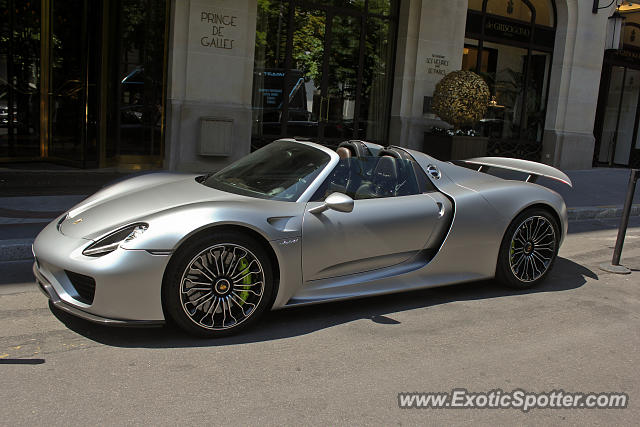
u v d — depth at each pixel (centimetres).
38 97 949
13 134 937
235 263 341
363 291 396
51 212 626
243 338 348
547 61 1381
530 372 326
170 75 910
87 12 888
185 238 323
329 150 414
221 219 332
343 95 1130
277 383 294
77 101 911
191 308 333
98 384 282
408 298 446
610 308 449
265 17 1016
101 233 334
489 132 1330
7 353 311
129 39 923
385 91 1181
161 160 968
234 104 953
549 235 488
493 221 449
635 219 895
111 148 944
